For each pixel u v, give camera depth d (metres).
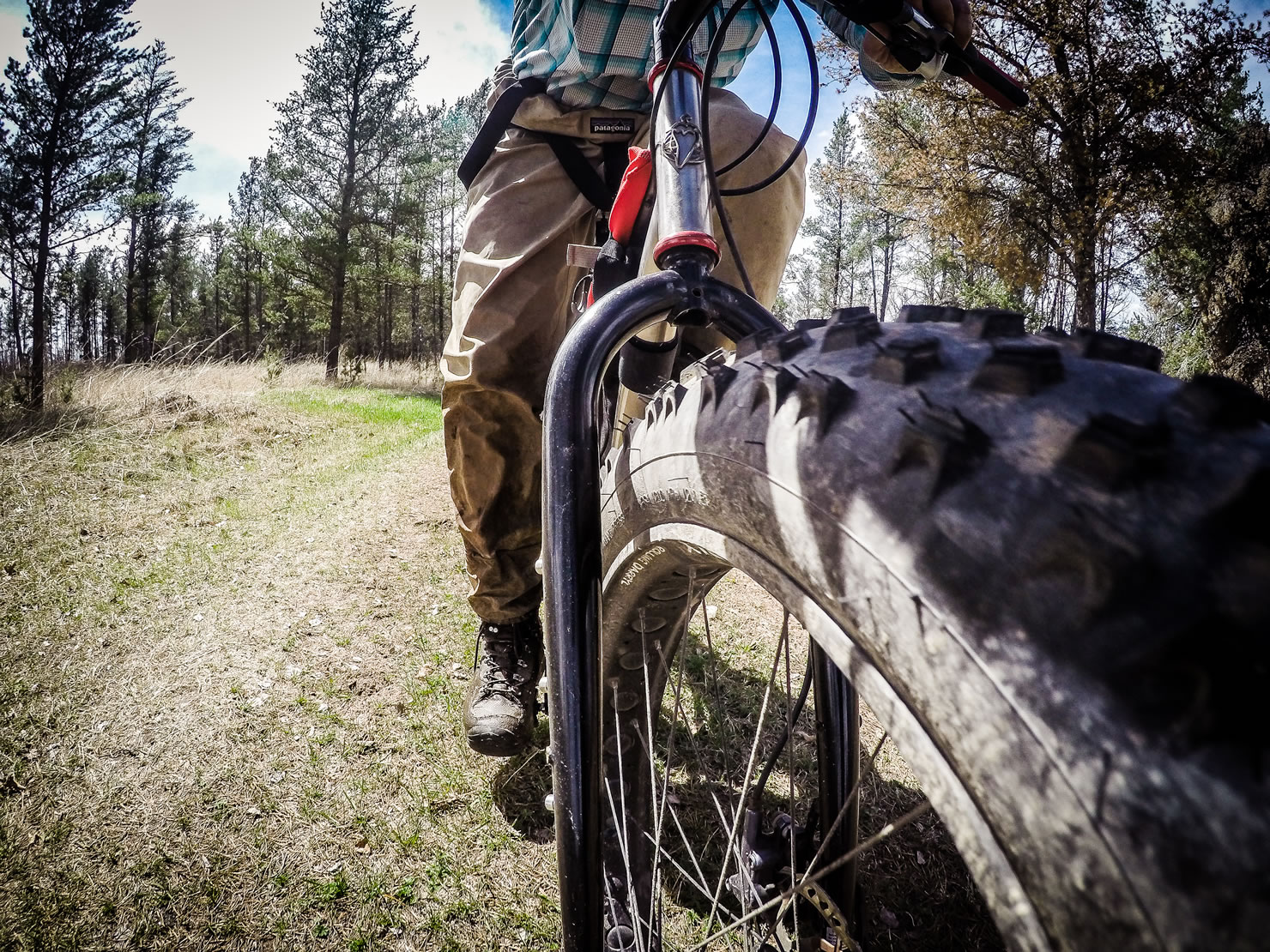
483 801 1.85
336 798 1.85
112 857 1.65
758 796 0.95
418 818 1.78
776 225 1.36
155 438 6.72
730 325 0.86
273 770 1.95
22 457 5.67
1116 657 0.30
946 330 0.51
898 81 1.19
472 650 2.66
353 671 2.49
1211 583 0.28
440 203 32.59
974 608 0.36
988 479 0.37
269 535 3.97
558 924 1.50
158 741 2.07
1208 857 0.25
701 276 0.85
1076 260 15.59
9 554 3.63
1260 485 0.29
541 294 1.63
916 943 1.48
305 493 4.93
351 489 5.03
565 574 0.72
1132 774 0.28
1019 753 0.33
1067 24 13.54
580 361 0.77
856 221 41.50
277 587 3.21
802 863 0.88
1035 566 0.34
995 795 0.34
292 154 22.44
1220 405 0.33
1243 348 15.05
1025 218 15.82
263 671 2.48
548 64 1.62
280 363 15.16
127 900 1.54
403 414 9.54
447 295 40.31
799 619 0.54
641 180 1.13
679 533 0.79
